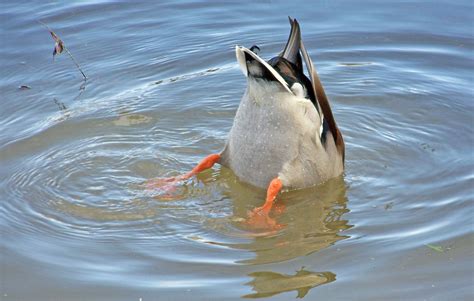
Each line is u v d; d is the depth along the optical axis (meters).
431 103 14.66
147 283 9.71
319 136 11.85
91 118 14.22
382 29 17.23
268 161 11.81
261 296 9.41
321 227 11.13
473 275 9.73
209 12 18.25
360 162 12.97
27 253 10.42
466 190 11.84
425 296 9.37
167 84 15.53
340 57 16.41
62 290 9.61
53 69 15.97
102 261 10.23
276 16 17.98
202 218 11.42
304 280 9.75
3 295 9.54
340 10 18.12
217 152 13.34
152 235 10.92
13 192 12.02
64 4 18.48
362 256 10.25
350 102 14.91
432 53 16.33
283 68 11.57
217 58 16.42
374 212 11.48
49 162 12.83
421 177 12.40
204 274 9.91
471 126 13.85
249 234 10.96
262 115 11.48
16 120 14.19
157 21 17.83
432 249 10.31
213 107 14.72
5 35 17.05
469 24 17.17
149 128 13.99
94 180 12.38
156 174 12.62
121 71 15.99
